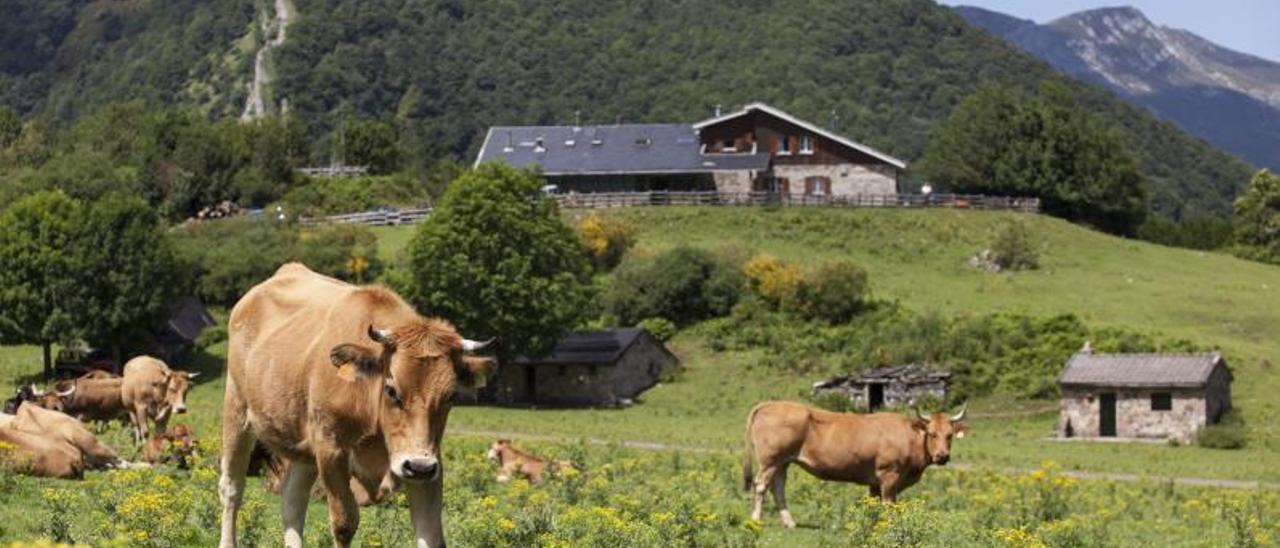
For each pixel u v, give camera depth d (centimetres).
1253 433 7038
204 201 13075
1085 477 5247
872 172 12862
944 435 2803
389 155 16462
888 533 2236
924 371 8006
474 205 8312
